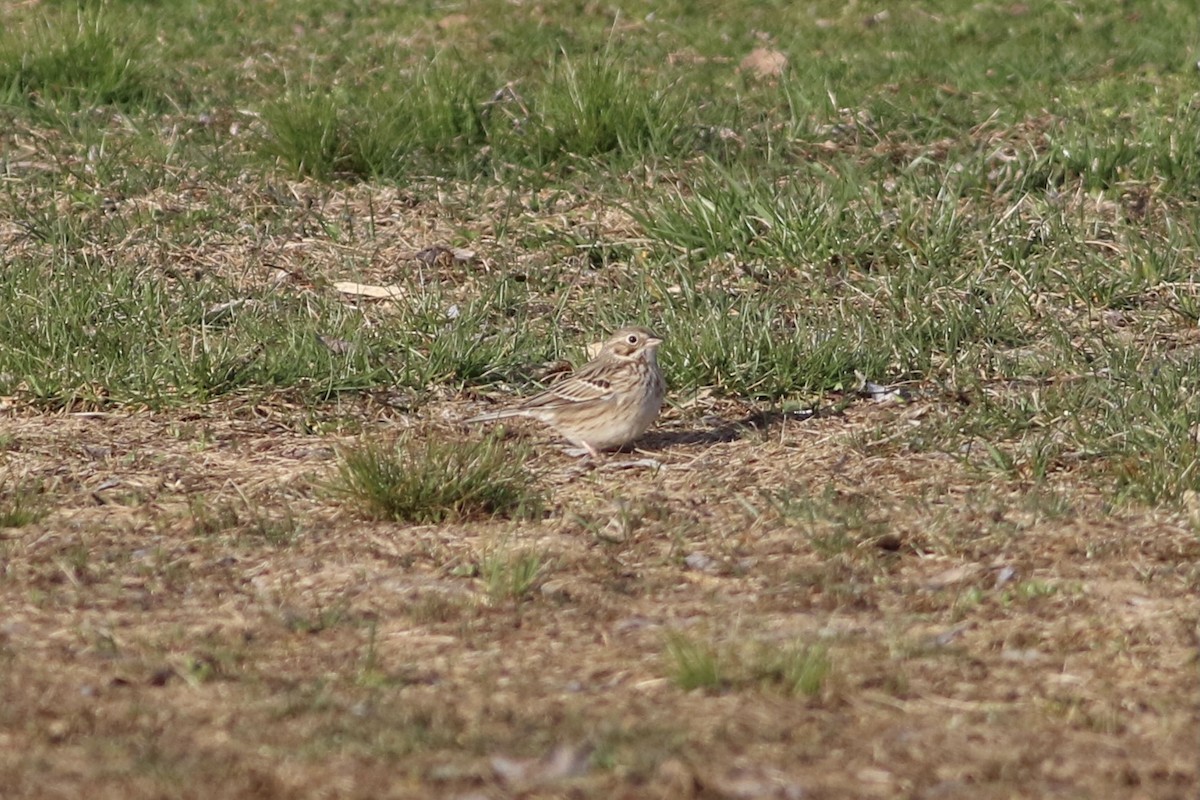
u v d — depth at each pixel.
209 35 32.09
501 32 33.03
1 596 12.15
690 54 31.50
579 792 9.08
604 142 24.09
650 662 10.92
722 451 15.46
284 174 23.47
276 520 13.74
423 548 13.14
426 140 24.38
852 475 14.67
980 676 10.68
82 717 10.05
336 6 35.00
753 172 23.30
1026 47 31.56
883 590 12.27
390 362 17.55
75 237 21.14
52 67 26.95
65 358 16.98
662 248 20.89
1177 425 15.03
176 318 18.56
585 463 15.19
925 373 17.39
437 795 9.05
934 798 9.01
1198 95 26.44
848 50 31.73
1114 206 21.81
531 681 10.66
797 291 19.77
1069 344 17.97
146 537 13.40
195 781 9.20
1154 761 9.45
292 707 10.17
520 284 20.20
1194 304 19.00
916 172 23.00
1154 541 13.01
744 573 12.59
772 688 10.45
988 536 13.18
